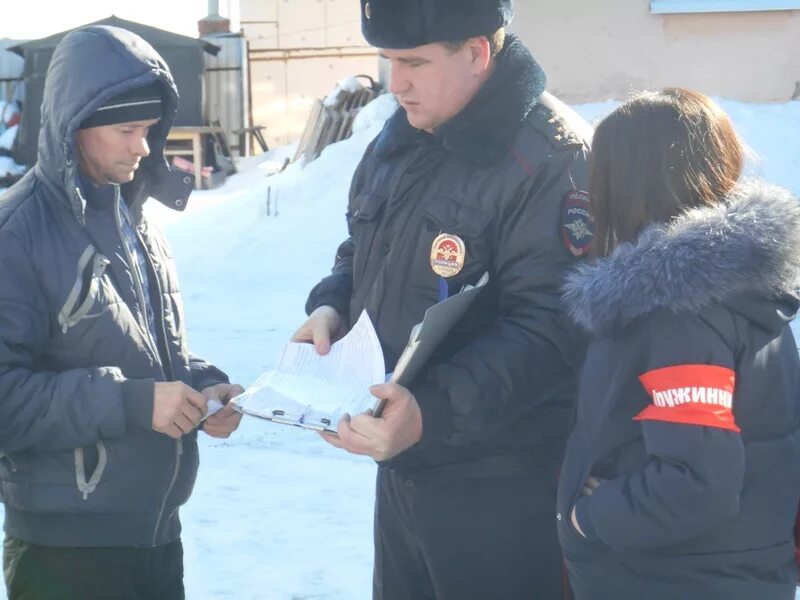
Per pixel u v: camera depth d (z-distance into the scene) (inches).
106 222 113.1
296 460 254.2
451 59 108.6
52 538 112.0
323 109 685.9
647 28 557.0
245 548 200.1
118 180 114.5
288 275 525.3
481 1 107.7
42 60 880.9
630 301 87.4
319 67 1019.9
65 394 106.5
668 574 90.0
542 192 109.0
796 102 549.6
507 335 108.3
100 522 112.3
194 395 110.5
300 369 112.7
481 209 110.7
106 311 111.3
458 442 107.9
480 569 116.5
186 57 911.0
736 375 87.7
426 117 111.5
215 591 182.2
